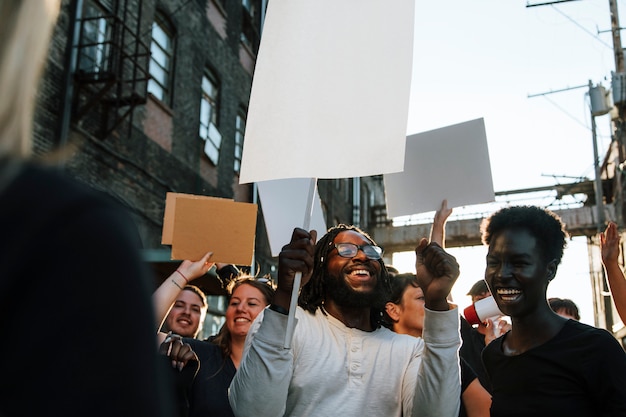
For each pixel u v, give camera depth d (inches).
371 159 78.2
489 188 95.0
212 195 485.7
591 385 78.0
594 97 799.1
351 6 83.9
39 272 20.6
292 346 85.3
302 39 83.7
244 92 570.3
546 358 81.2
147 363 22.1
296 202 120.1
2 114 22.2
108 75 324.2
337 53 82.6
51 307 20.3
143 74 391.9
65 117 312.8
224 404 120.8
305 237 79.9
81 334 20.5
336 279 91.9
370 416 84.0
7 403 19.6
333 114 80.7
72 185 22.9
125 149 369.4
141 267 23.2
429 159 99.3
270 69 83.5
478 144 96.5
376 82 80.7
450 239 920.9
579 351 79.6
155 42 418.9
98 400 20.3
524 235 86.7
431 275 83.0
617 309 107.7
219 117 511.2
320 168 79.4
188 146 450.6
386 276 100.3
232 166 530.9
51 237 20.9
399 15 82.1
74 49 327.3
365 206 1075.3
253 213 110.4
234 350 133.2
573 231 884.0
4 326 20.3
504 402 84.3
